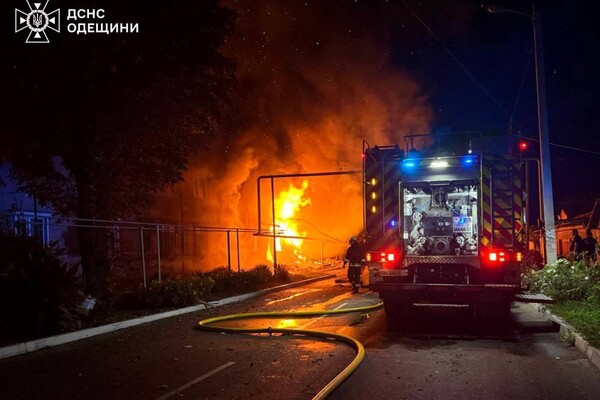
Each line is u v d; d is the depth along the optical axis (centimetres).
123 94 1197
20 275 915
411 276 958
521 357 714
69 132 1205
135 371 688
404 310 1011
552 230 1379
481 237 921
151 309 1227
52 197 1356
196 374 662
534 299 956
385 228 980
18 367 725
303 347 804
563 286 1100
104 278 1266
